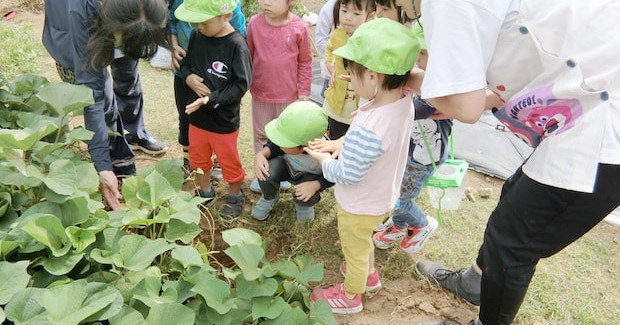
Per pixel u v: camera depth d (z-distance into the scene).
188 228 2.33
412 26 2.52
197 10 2.56
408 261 2.91
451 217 3.32
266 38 3.04
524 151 4.05
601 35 1.60
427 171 2.57
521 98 1.78
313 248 2.96
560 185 1.73
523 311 2.62
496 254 2.03
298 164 2.85
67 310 1.72
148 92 4.59
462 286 2.61
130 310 1.84
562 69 1.67
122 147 3.20
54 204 2.12
